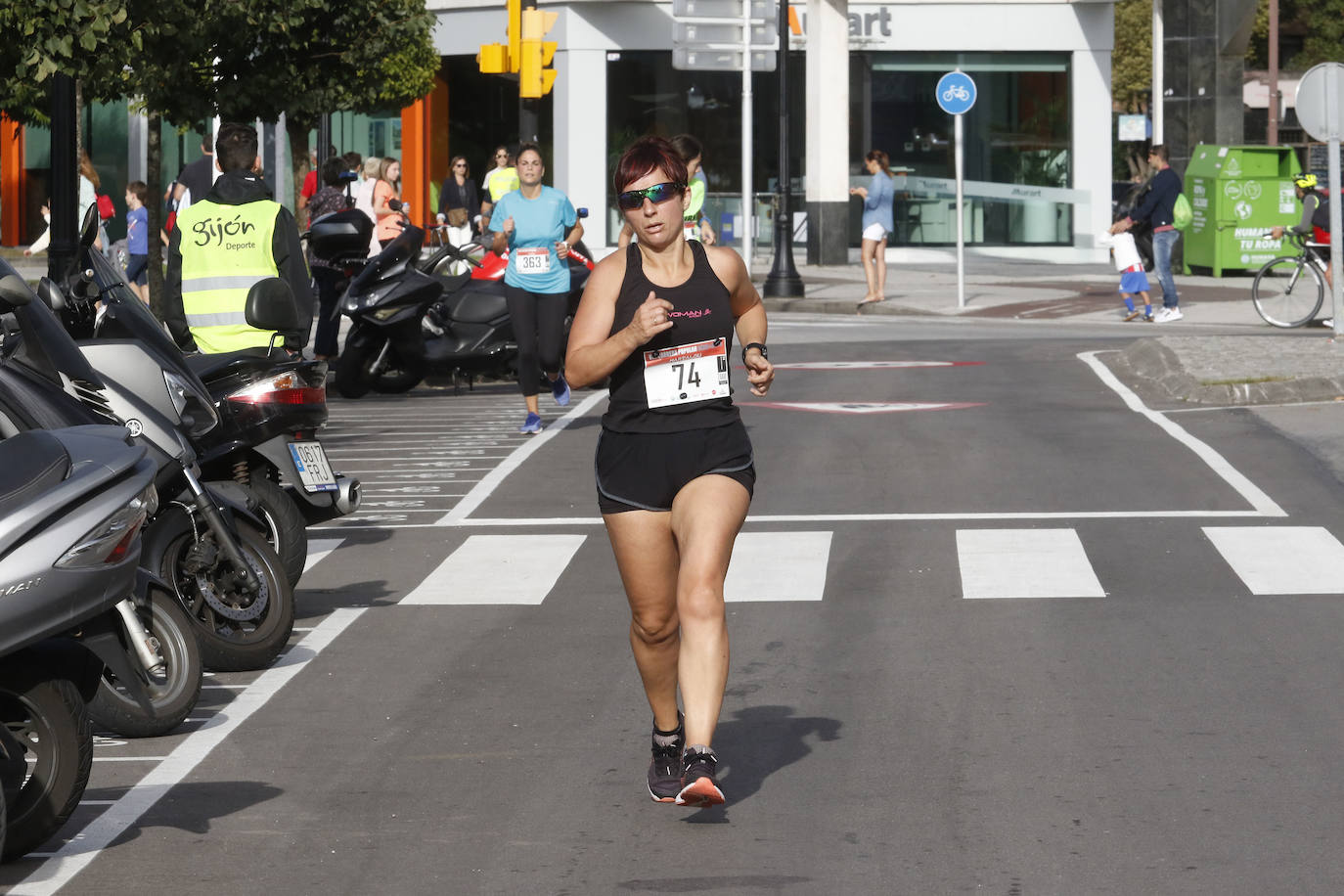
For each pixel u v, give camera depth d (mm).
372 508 24359
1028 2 79562
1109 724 13797
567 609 18250
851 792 12305
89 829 11930
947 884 10570
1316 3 141500
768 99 79188
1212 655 15781
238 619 15883
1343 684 14797
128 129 82438
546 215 30828
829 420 31609
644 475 11641
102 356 15203
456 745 13672
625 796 12359
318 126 62812
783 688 15078
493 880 10820
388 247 35438
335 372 38375
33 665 11328
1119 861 10891
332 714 14617
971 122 80250
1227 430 29250
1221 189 65562
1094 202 80312
